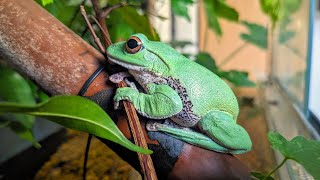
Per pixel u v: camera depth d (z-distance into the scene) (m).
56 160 0.13
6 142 0.13
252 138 0.12
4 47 0.07
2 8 0.06
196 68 0.07
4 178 0.11
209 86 0.07
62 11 0.10
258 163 0.10
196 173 0.07
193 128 0.07
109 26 0.11
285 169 0.10
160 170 0.07
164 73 0.07
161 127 0.07
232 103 0.08
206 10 0.13
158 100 0.07
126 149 0.07
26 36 0.07
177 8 0.12
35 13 0.07
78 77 0.07
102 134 0.05
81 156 0.13
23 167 0.12
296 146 0.06
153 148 0.07
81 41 0.07
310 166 0.06
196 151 0.07
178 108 0.07
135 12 0.10
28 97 0.10
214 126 0.07
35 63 0.07
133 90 0.07
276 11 0.14
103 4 0.11
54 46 0.07
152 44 0.07
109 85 0.07
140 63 0.07
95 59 0.07
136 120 0.06
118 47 0.07
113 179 0.11
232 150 0.07
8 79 0.10
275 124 0.14
